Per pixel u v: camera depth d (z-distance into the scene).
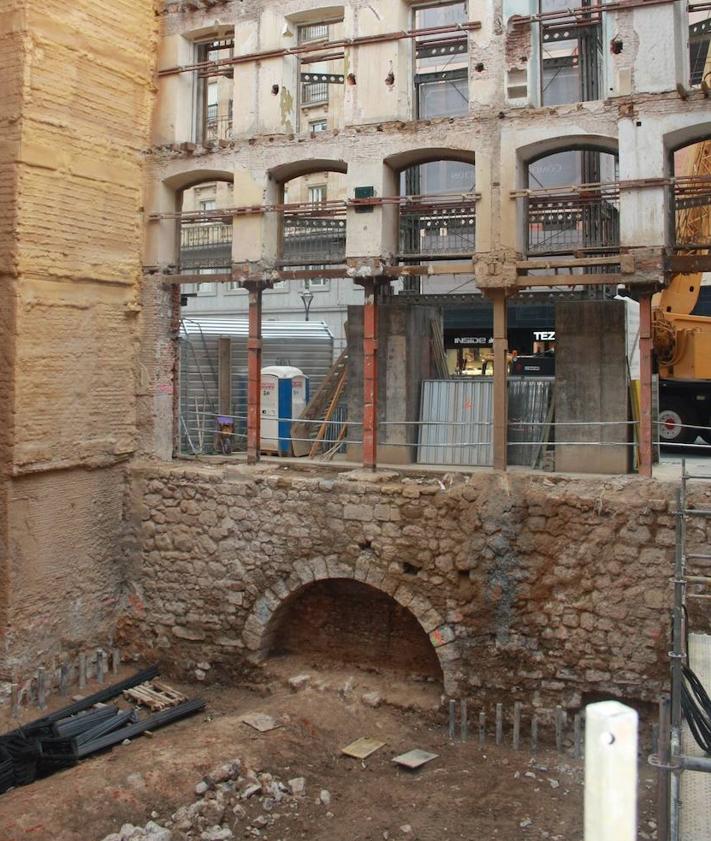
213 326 21.78
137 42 16.56
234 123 16.38
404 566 14.17
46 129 14.68
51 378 14.98
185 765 11.61
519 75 14.20
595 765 3.48
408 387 16.34
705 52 19.55
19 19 14.19
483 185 14.39
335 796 11.62
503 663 13.41
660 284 13.46
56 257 14.98
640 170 13.38
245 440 20.17
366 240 15.20
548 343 29.53
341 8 15.59
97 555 16.14
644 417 13.51
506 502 13.44
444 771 12.33
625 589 12.76
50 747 12.80
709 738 7.70
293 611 15.73
